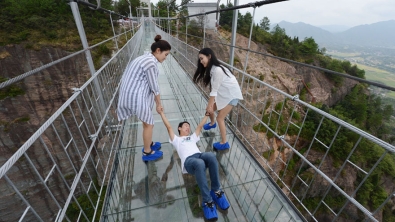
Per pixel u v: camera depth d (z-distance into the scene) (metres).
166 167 2.59
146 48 10.97
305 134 14.82
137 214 2.01
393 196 1.12
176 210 2.06
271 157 12.96
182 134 2.50
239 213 2.05
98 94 2.61
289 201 2.15
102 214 1.95
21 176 12.67
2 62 21.33
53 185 13.23
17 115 20.00
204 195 1.90
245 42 31.95
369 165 15.69
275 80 25.45
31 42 21.98
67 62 22.61
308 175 13.81
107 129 2.77
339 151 14.52
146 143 2.50
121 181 2.37
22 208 12.47
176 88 5.14
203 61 2.37
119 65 4.38
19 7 22.73
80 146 13.82
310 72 33.25
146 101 2.23
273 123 13.02
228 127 3.51
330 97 33.06
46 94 21.89
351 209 13.41
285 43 37.44
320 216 12.98
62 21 24.09
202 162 1.91
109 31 22.97
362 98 33.09
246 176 2.53
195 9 34.47
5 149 18.36
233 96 2.46
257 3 2.43
